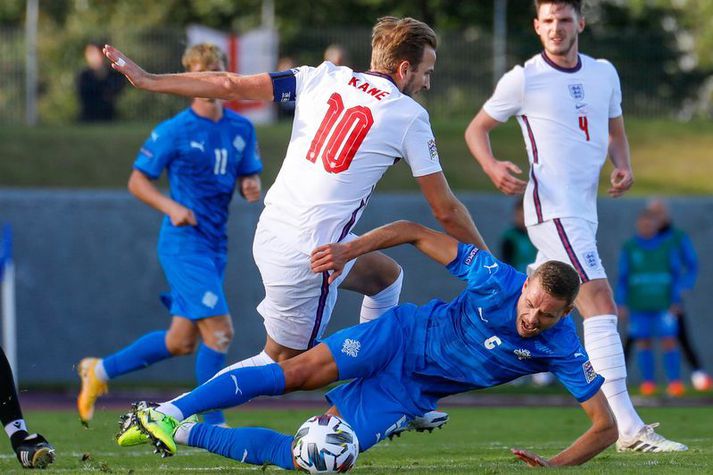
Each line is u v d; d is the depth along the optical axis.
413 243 20.14
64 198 54.75
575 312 53.84
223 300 29.97
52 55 78.62
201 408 19.22
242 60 68.38
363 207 21.19
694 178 75.69
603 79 25.91
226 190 30.36
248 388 19.45
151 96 74.44
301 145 21.19
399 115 20.77
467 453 25.02
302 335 22.02
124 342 54.75
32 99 73.88
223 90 21.03
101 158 71.19
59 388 52.16
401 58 21.12
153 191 29.64
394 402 19.83
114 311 54.72
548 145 25.53
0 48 73.56
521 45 72.94
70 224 54.69
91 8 120.62
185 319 30.25
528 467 20.11
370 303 23.36
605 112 25.83
